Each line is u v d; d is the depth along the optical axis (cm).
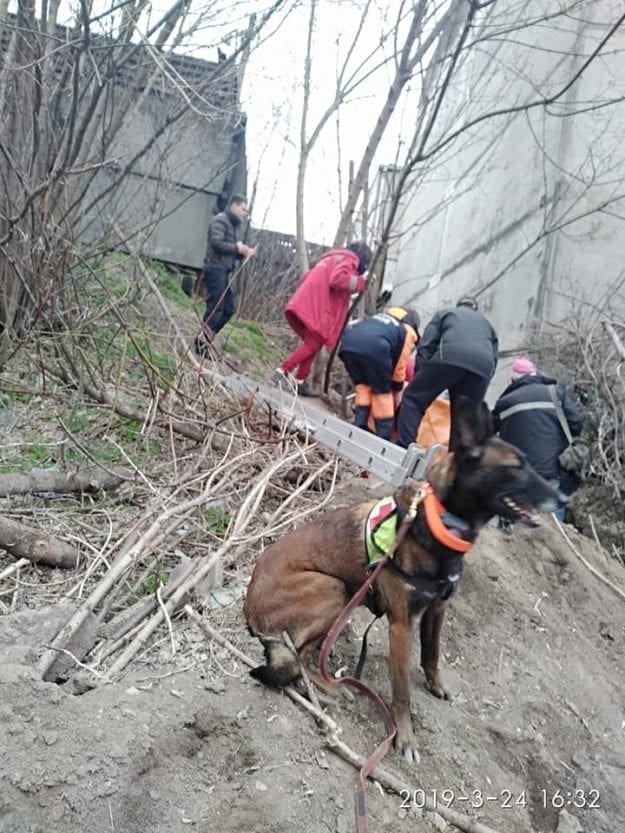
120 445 568
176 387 622
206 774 267
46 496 477
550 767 350
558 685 417
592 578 548
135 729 265
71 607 344
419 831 276
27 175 652
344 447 548
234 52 646
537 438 613
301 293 801
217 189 1301
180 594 369
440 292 1520
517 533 546
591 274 880
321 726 299
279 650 307
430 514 303
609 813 342
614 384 759
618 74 866
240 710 294
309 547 334
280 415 635
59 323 696
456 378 636
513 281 1005
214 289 962
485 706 373
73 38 591
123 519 462
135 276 763
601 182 875
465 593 454
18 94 666
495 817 306
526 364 660
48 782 239
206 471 512
